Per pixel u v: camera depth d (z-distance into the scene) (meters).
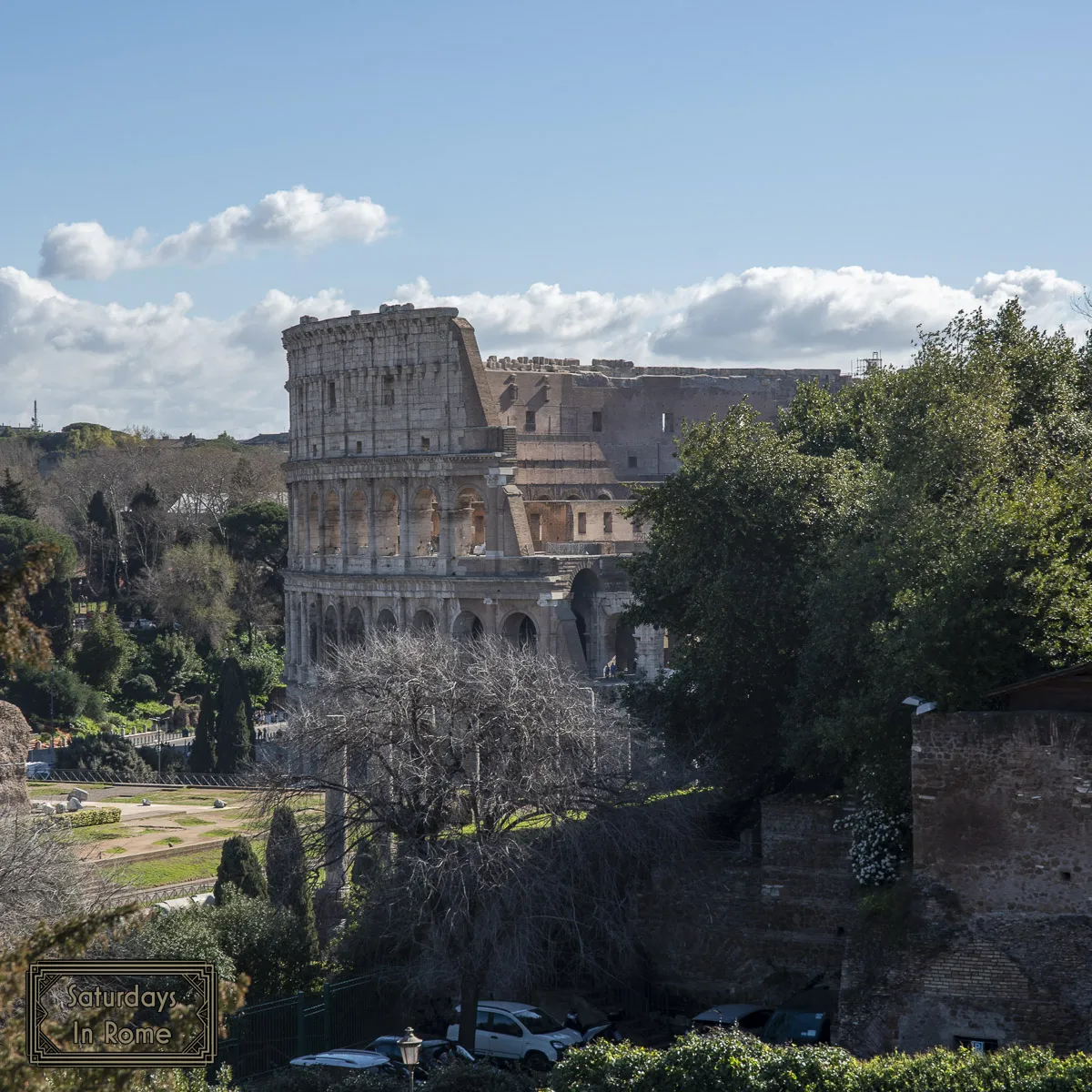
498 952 58.56
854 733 55.28
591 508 157.50
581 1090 42.19
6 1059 26.62
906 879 48.53
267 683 184.00
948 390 66.56
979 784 46.56
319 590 160.00
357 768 69.12
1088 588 48.62
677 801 65.75
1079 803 45.22
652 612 81.50
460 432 146.62
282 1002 59.66
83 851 97.06
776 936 59.94
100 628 177.62
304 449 164.25
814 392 92.50
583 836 63.19
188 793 131.00
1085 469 56.31
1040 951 45.34
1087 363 76.12
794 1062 40.59
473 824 64.88
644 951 62.59
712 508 73.81
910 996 46.56
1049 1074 37.75
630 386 178.88
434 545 162.25
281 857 69.44
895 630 54.38
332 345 158.12
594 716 69.12
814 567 69.12
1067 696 47.34
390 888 62.59
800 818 59.75
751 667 71.25
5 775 70.44
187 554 196.88
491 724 64.81
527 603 140.75
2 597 27.22
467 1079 47.12
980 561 50.19
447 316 147.25
